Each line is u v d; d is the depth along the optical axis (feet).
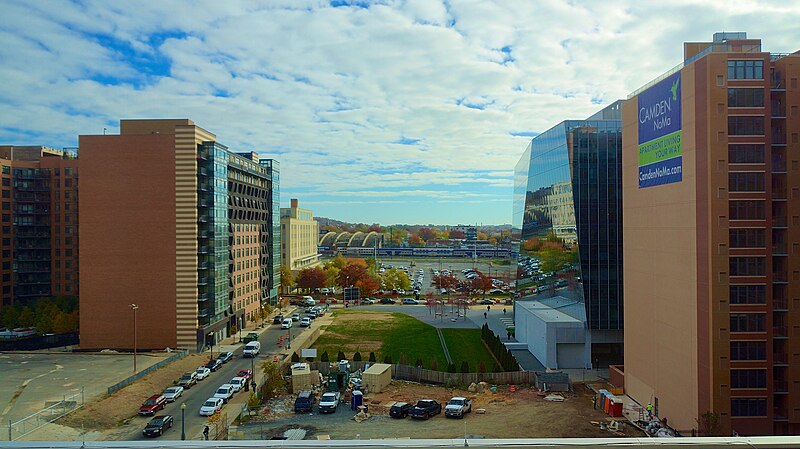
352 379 236.02
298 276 595.47
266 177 472.44
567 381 222.48
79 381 241.35
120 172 310.65
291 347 320.29
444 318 426.10
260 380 247.50
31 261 420.36
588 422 183.62
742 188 162.09
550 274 310.86
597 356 268.41
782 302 165.78
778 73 169.48
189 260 311.06
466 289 545.85
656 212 193.88
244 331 380.58
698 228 167.22
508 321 409.69
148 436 173.17
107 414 194.18
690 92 171.01
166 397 211.82
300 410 197.47
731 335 161.48
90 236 310.45
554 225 302.04
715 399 161.17
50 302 377.91
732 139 161.99
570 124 274.16
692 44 199.72
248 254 414.82
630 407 199.11
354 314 453.17
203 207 324.80
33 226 421.18
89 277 310.45
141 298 310.45
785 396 164.04
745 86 162.61
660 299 191.01
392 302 534.78
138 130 331.98
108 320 310.65
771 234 162.09
